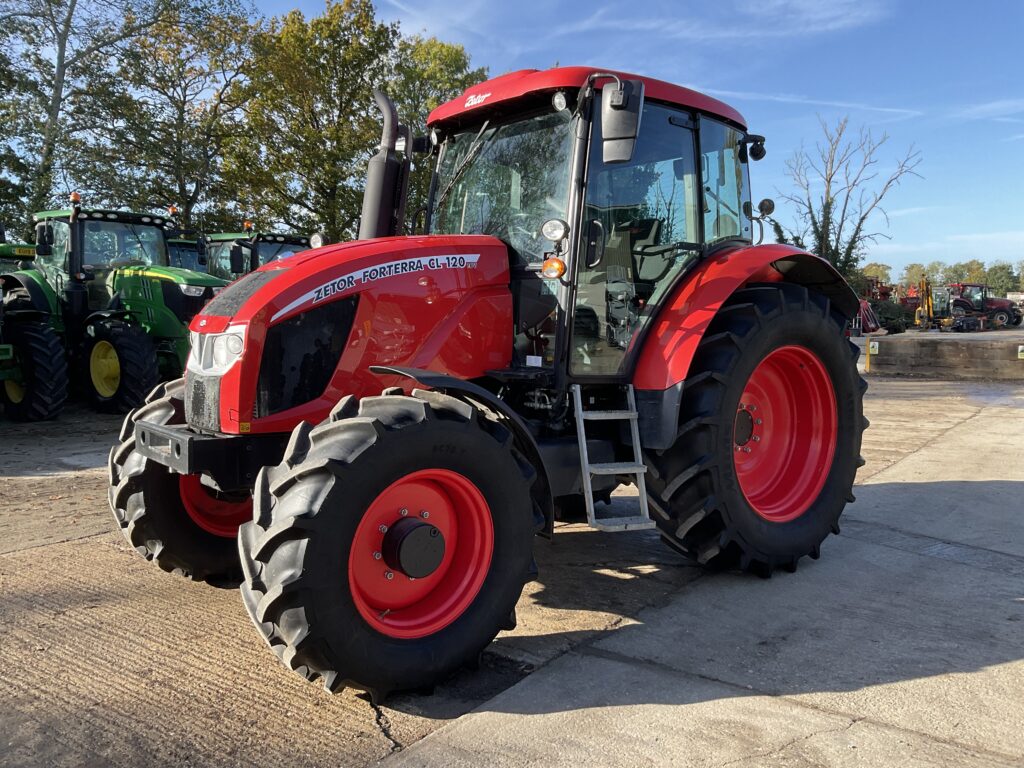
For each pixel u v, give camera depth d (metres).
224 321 2.94
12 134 18.59
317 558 2.35
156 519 3.40
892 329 29.80
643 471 3.42
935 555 4.09
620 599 3.50
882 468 6.30
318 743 2.29
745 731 2.33
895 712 2.44
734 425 3.59
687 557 3.95
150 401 3.57
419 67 25.53
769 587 3.64
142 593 3.53
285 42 21.56
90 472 6.00
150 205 20.38
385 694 2.53
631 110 3.07
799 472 4.12
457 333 3.24
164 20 19.88
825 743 2.25
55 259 9.73
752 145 4.42
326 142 21.28
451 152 3.94
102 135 20.00
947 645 2.96
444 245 3.30
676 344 3.48
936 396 11.55
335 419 2.61
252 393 2.86
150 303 9.17
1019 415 9.36
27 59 19.11
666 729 2.34
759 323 3.65
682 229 3.89
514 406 3.53
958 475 6.00
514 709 2.48
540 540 4.41
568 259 3.33
